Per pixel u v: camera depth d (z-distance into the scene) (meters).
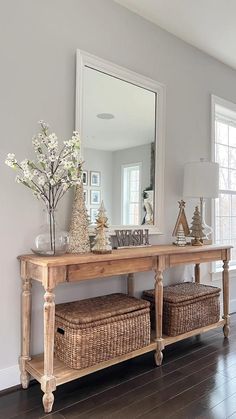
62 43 2.26
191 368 2.29
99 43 2.47
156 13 2.71
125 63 2.63
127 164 2.64
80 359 1.87
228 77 3.66
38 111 2.14
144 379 2.13
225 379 2.14
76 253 2.08
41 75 2.15
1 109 1.98
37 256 1.93
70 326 1.90
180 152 3.10
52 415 1.73
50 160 2.00
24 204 2.08
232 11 2.64
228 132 3.95
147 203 2.78
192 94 3.23
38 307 2.13
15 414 1.73
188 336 2.54
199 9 2.63
